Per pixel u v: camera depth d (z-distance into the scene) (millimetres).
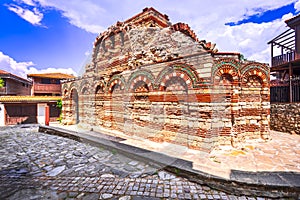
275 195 3428
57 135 9195
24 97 15391
